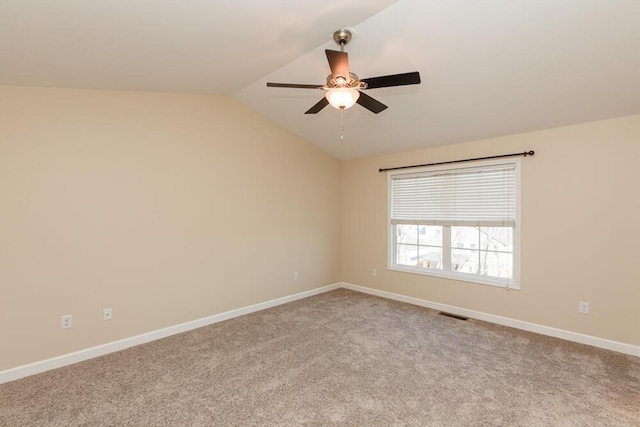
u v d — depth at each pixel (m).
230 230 3.96
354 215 5.27
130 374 2.62
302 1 1.85
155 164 3.33
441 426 1.98
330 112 3.91
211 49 2.37
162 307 3.39
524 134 3.50
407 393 2.33
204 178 3.71
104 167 3.01
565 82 2.63
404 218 4.65
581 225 3.16
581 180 3.15
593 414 2.07
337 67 1.98
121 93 3.11
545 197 3.37
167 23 1.89
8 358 2.55
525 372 2.61
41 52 2.09
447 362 2.79
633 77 2.46
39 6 1.57
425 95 3.18
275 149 4.44
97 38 1.98
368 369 2.68
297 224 4.75
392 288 4.78
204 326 3.68
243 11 1.87
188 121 3.58
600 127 3.05
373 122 3.93
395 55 2.64
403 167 4.58
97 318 2.97
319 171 5.07
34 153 2.65
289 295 4.64
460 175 4.06
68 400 2.26
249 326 3.67
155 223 3.33
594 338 3.09
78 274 2.87
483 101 3.08
